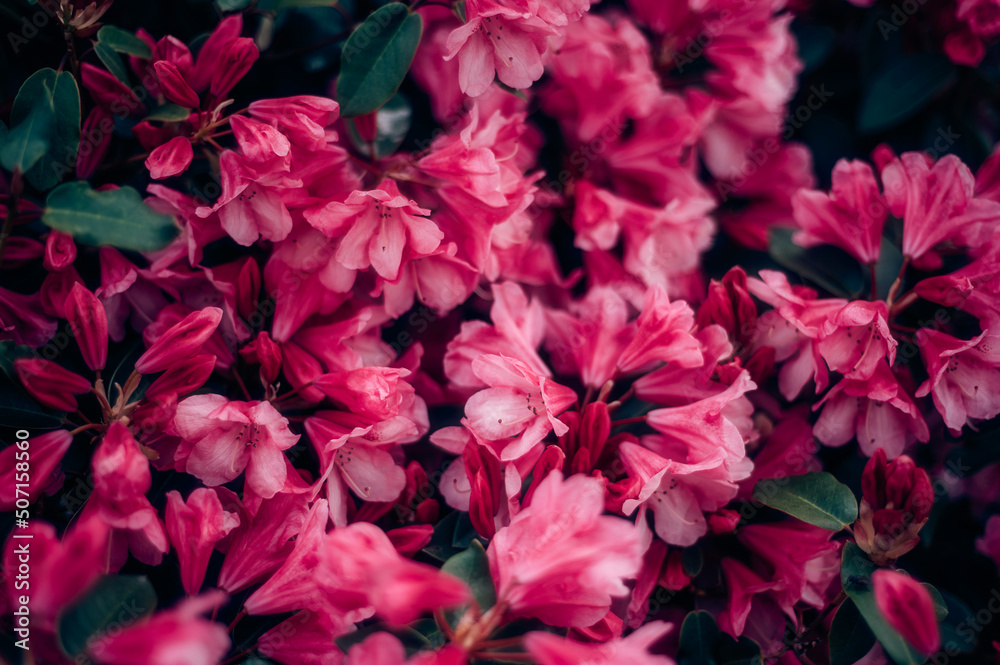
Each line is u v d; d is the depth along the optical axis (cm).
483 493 57
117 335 60
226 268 61
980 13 65
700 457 59
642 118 66
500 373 60
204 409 58
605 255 67
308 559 56
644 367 62
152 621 50
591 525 54
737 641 60
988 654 62
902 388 62
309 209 60
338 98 60
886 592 56
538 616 55
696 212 66
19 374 57
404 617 51
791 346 63
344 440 58
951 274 62
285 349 61
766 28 67
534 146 66
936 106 69
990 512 65
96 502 56
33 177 58
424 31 65
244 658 57
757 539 62
